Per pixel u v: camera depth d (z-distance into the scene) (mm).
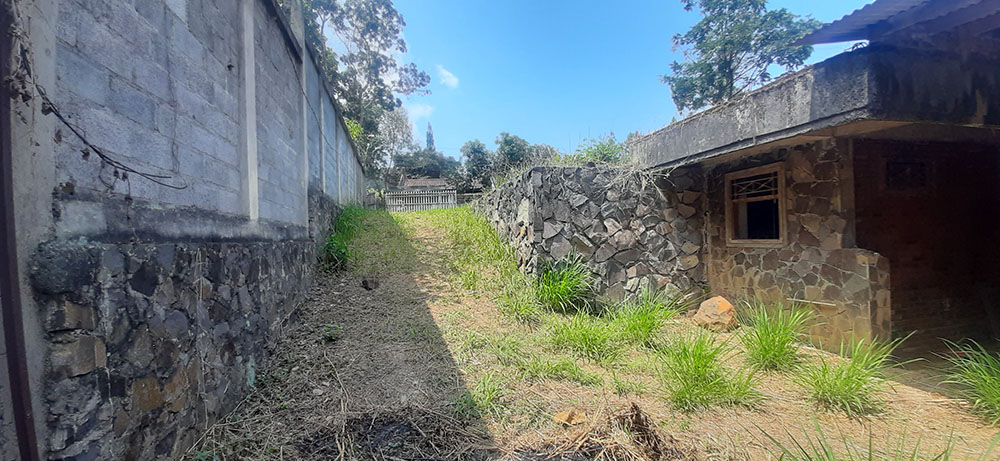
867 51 2963
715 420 2645
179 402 1924
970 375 3006
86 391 1384
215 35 2496
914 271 4430
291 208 4066
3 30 1137
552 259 5031
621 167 5457
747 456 2271
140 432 1653
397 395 2711
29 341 1220
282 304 3459
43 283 1244
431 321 4016
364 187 12969
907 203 4379
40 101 1255
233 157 2691
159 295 1802
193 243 2107
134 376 1626
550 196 5098
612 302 5004
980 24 3016
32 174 1229
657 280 5422
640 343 3840
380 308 4270
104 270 1483
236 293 2574
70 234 1360
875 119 3000
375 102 21438
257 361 2830
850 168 4062
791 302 4496
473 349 3498
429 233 7398
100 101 1515
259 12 3287
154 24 1873
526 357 3408
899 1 2623
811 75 3365
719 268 5492
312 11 14516
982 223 4766
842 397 2844
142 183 1736
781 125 3658
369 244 6492
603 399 2824
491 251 5906
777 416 2725
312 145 5316
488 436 2328
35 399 1237
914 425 2660
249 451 2082
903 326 4359
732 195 5340
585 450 2168
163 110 1916
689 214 5645
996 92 3326
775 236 4969
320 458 2057
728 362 3637
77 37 1420
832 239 4141
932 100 3111
